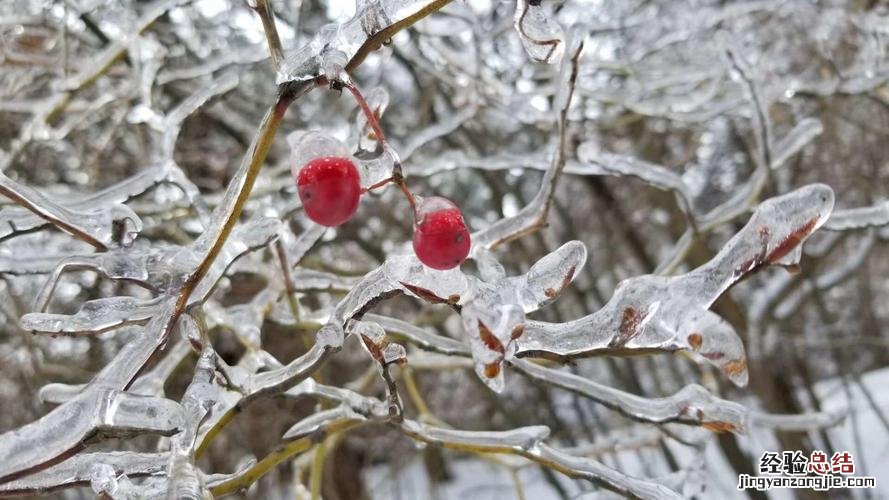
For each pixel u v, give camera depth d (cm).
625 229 552
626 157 176
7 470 68
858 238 582
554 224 588
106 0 228
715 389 244
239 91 336
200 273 88
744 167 555
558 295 78
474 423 609
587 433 552
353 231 374
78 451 70
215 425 107
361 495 546
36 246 224
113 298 98
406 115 401
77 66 243
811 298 537
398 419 120
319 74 75
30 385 328
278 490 484
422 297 76
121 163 315
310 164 67
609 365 578
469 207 479
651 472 564
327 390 128
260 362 143
